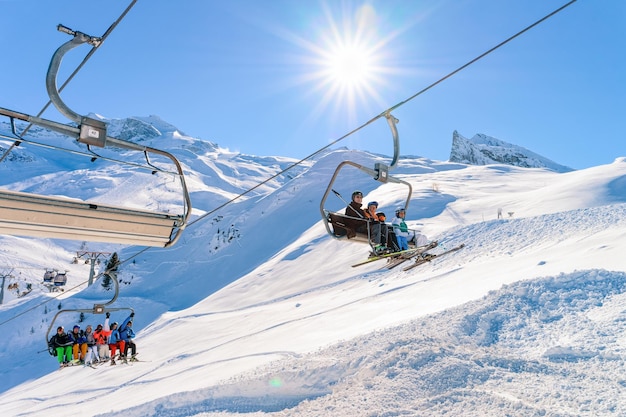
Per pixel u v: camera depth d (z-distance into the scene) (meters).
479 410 7.66
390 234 10.18
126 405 14.20
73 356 16.48
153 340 32.38
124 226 6.37
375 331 12.22
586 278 12.08
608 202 38.38
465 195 52.91
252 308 34.94
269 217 69.56
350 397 9.04
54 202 5.81
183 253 68.75
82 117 6.11
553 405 7.48
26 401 25.83
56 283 63.16
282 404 10.11
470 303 12.41
